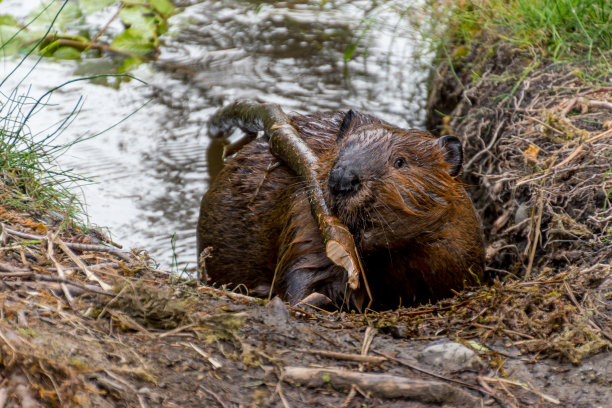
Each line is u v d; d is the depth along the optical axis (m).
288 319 6.24
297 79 13.95
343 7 16.06
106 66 14.16
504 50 12.19
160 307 5.82
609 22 11.67
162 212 11.09
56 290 5.85
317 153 8.68
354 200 7.13
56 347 5.17
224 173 9.77
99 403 4.91
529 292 6.79
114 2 15.48
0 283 5.75
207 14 15.91
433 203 7.68
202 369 5.46
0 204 7.29
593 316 6.53
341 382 5.49
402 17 15.11
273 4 16.17
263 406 5.27
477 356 5.93
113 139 12.41
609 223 8.26
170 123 12.88
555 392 5.66
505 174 9.92
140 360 5.35
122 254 6.93
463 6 13.67
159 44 14.90
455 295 7.47
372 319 6.70
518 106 10.88
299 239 7.89
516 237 9.50
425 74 14.02
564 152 9.54
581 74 10.93
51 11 14.67
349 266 7.00
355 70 14.16
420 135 7.93
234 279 9.52
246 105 10.48
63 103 13.00
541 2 12.34
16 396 4.79
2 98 12.40
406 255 7.95
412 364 5.86
